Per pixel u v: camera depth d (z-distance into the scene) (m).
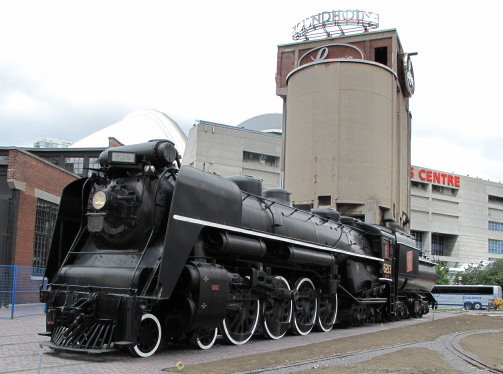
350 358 9.29
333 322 15.12
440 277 67.19
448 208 88.44
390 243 19.72
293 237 12.98
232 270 10.93
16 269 15.26
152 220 8.96
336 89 39.19
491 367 8.89
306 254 13.12
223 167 61.16
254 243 10.89
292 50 44.66
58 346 8.23
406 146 45.25
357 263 17.06
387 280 18.94
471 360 9.62
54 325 8.73
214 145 61.16
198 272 8.98
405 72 43.25
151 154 9.16
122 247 9.16
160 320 9.17
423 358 9.50
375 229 18.78
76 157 29.58
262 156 64.81
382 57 42.72
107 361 7.88
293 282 13.34
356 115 38.72
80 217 10.43
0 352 8.63
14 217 18.59
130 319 8.06
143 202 8.99
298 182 39.81
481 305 51.72
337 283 15.19
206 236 10.00
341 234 16.30
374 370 7.93
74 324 8.29
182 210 8.84
